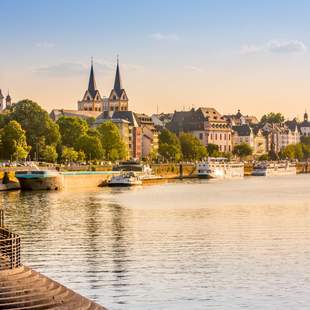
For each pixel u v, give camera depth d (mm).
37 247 116125
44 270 98375
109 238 126250
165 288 88750
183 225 145000
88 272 97125
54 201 199250
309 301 83438
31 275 68062
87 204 191250
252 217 161125
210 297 84938
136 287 89062
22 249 114125
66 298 65250
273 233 133000
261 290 88062
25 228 138250
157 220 153750
